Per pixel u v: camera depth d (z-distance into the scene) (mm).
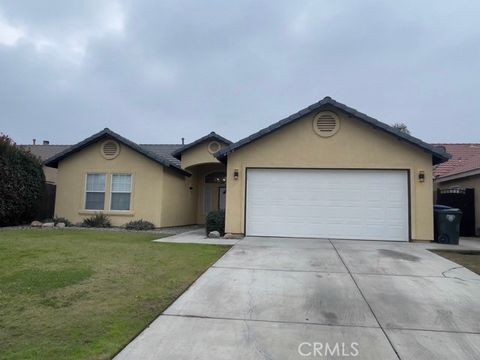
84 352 3863
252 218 12883
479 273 7574
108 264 7723
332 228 12555
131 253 9016
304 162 12750
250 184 13008
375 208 12430
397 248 10461
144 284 6402
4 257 8188
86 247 9703
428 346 4250
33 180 16562
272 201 12875
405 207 12312
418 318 5102
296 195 12805
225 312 5211
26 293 5781
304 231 12648
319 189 12727
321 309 5391
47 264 7582
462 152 20891
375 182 12508
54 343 4082
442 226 11711
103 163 17203
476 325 4887
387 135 12484
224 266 7859
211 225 13234
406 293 6180
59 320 4758
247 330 4613
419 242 11930
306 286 6504
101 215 16625
